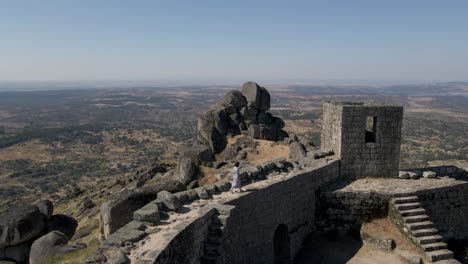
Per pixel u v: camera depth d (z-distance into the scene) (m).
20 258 19.33
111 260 11.41
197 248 14.71
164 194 16.45
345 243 20.70
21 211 19.77
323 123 26.34
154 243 12.65
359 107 23.20
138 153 178.75
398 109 23.42
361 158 23.67
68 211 42.03
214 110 36.38
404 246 19.22
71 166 153.50
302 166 22.64
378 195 21.09
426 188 21.92
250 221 17.61
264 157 31.80
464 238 22.86
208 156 30.20
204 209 15.88
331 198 21.53
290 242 20.12
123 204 20.81
